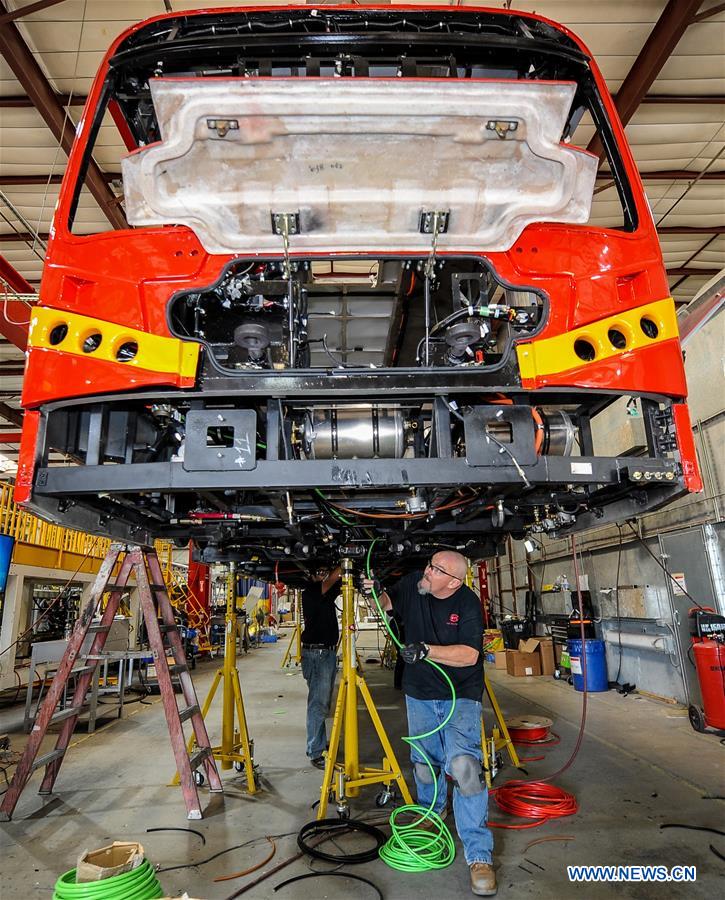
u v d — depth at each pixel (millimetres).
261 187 2090
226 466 2088
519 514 3578
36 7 4941
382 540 3809
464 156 2055
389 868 2789
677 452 2229
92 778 4344
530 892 2516
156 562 4152
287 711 6832
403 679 3236
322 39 2242
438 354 2520
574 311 2217
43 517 2453
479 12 2451
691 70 6078
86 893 2252
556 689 7836
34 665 6258
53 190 7254
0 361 11297
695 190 7770
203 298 2574
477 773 2707
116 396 2100
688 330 3469
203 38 2256
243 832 3238
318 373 2113
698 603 5980
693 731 5305
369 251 2254
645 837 3027
